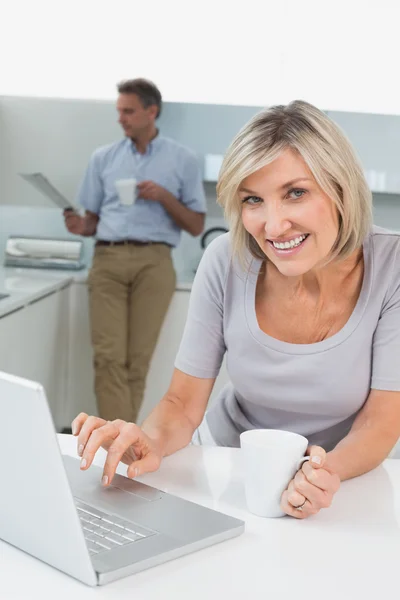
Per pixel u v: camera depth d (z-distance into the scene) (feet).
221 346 5.10
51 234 14.03
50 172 13.30
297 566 3.18
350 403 4.72
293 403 4.83
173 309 12.44
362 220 4.35
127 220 12.12
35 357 11.11
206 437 5.58
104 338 12.05
